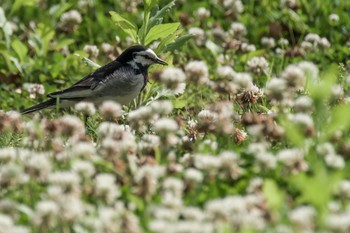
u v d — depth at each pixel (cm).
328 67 1816
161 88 1563
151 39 1588
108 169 1083
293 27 2030
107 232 884
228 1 2042
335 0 2064
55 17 1939
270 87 1163
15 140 1327
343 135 1214
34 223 912
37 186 1041
